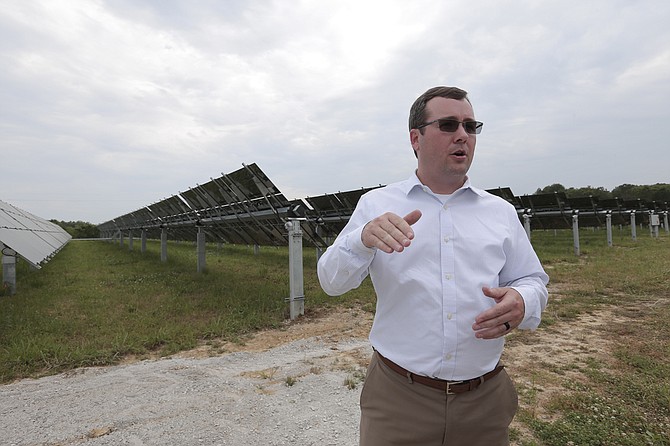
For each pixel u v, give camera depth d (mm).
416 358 1570
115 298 9070
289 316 7434
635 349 5148
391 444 1646
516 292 1481
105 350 5484
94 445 3199
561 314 6953
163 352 5582
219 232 13523
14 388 4355
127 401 3969
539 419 3467
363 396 1800
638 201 23922
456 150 1617
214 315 7445
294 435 3322
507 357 5023
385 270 1607
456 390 1571
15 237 9805
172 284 10820
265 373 4668
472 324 1532
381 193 1794
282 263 15625
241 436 3314
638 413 3533
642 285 9141
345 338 6070
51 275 13227
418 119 1700
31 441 3270
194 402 3928
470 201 1692
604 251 16406
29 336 6094
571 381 4238
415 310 1569
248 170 7785
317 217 13820
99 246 33469
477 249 1581
